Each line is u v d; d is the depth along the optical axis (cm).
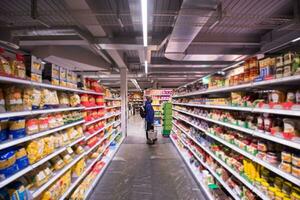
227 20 450
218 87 338
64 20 459
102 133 521
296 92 174
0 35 442
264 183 206
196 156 470
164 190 388
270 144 212
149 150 700
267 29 518
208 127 396
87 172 379
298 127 172
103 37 497
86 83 423
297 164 163
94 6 376
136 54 882
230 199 294
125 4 386
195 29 374
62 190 266
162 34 544
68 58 710
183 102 681
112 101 746
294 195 168
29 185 202
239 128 257
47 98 246
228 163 294
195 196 363
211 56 642
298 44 217
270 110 194
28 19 439
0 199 162
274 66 194
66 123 294
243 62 272
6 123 181
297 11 361
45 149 230
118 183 420
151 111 823
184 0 271
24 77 199
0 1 380
